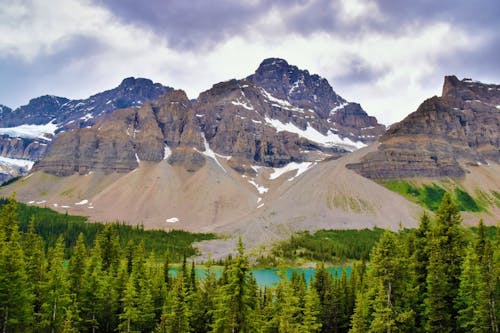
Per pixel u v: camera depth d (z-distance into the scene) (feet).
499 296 200.13
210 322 276.62
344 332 288.30
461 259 216.13
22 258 233.76
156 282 305.32
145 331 276.00
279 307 233.76
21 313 219.61
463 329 209.56
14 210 287.89
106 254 345.72
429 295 208.13
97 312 276.21
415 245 237.45
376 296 209.67
